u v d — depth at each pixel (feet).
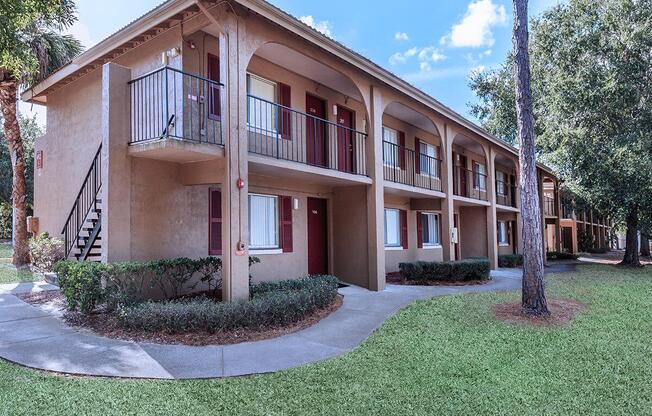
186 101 26.14
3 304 25.03
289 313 22.58
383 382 15.53
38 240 36.47
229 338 19.90
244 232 24.44
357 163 41.19
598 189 59.00
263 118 32.42
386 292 34.78
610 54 57.67
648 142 53.67
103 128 24.29
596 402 14.57
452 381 15.93
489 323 24.36
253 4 24.08
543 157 68.49
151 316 20.01
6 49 25.82
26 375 15.02
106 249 23.48
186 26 25.85
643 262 76.48
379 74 35.68
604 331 23.25
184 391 14.12
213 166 25.04
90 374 15.29
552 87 61.16
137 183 24.95
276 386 14.83
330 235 38.99
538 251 27.02
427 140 55.52
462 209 63.46
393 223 49.39
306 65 33.14
